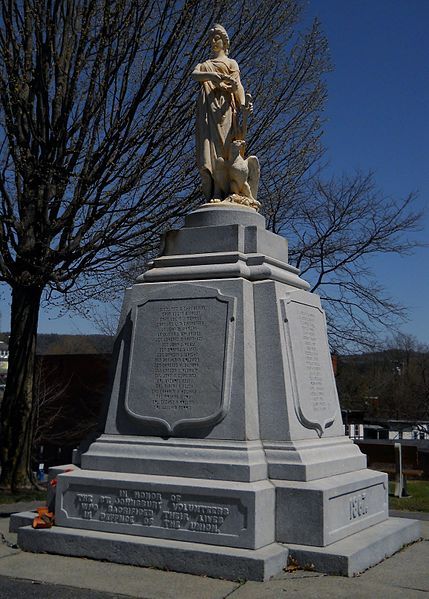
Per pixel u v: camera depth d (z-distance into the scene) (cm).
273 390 675
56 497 680
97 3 1239
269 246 766
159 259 771
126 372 728
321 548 596
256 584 549
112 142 1246
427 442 1894
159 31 1221
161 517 625
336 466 688
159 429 686
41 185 1304
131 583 554
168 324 714
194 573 579
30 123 1255
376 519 732
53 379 2417
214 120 816
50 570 591
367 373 4438
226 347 677
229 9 1382
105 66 1224
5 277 1323
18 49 1248
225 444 646
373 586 550
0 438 1383
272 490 619
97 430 745
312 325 761
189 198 1294
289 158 1666
